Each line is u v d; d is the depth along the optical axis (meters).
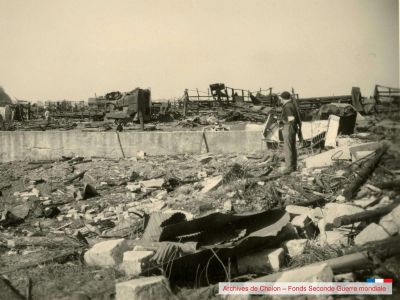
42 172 16.33
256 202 9.92
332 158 11.43
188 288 6.44
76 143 18.55
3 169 17.19
